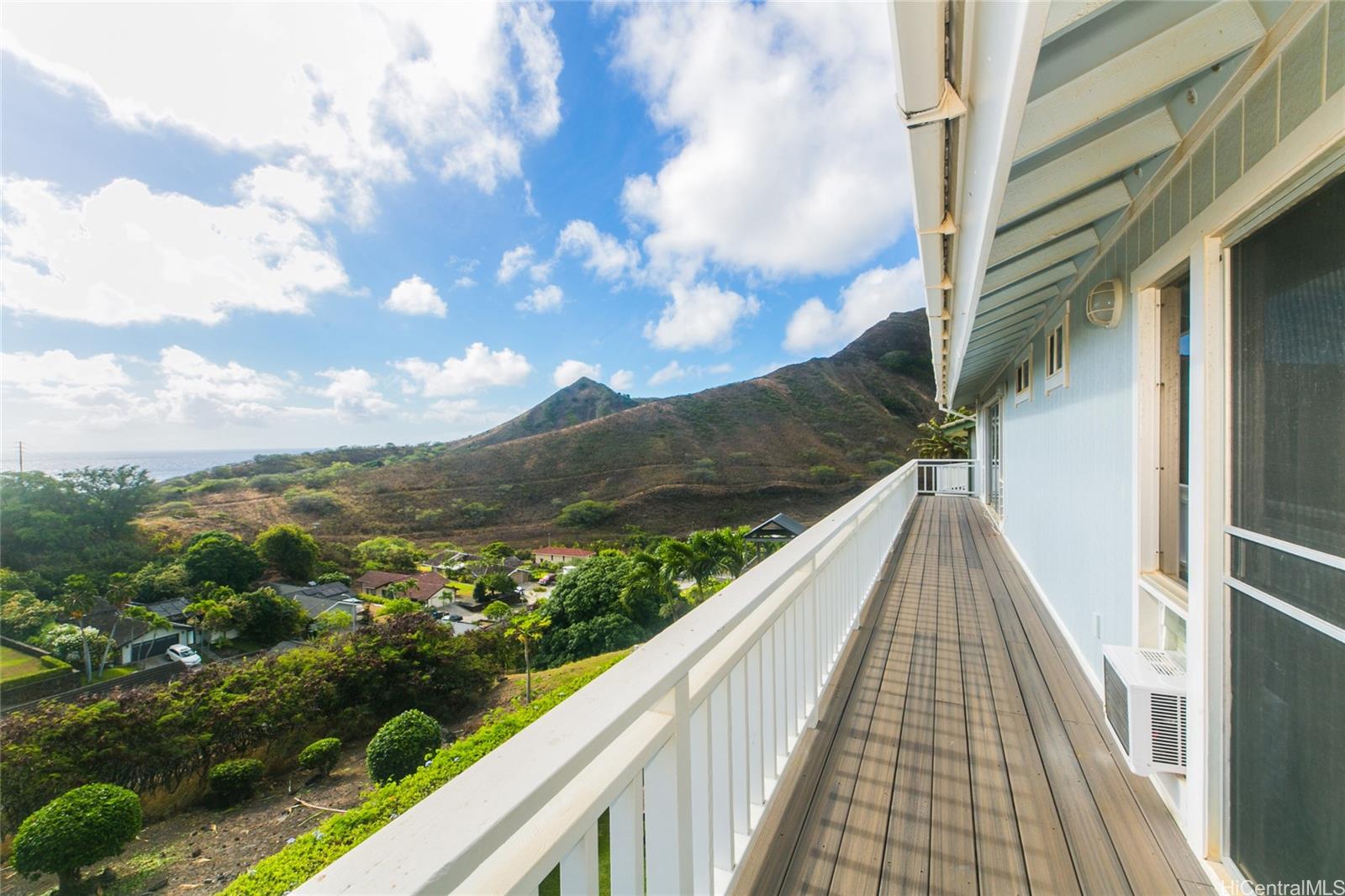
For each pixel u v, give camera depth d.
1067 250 2.55
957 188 1.58
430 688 18.92
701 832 1.18
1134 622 2.15
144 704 14.82
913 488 10.55
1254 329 1.34
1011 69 0.85
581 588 22.91
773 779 1.67
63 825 10.48
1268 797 1.29
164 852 11.81
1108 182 2.06
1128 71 1.29
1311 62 1.05
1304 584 1.16
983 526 7.49
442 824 0.55
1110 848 1.54
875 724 2.23
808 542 1.99
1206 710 1.49
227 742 15.43
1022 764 1.95
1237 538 1.41
